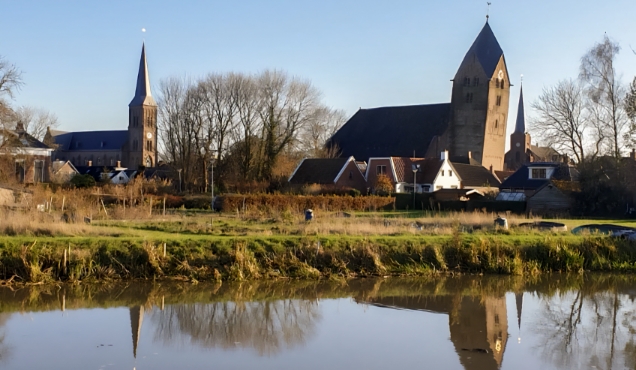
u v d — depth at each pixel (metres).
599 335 18.52
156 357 15.70
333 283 24.80
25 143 65.88
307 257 26.16
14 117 50.12
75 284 22.97
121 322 18.83
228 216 43.22
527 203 58.34
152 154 148.62
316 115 82.50
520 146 132.12
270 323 19.05
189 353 16.06
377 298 22.55
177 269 24.34
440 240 28.64
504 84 100.75
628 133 53.16
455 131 100.00
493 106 99.06
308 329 18.44
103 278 23.53
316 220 37.03
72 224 29.23
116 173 110.88
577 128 63.06
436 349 16.70
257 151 77.44
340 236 28.52
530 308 21.67
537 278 27.08
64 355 15.66
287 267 25.53
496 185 85.56
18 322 18.56
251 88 77.44
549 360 16.09
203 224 33.94
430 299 22.58
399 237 28.92
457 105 99.88
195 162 76.94
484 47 99.44
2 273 22.86
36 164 70.44
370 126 107.12
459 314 20.48
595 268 28.97
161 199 53.75
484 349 16.86
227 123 77.62
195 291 22.94
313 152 93.12
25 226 27.34
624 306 22.30
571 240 30.39
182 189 71.75
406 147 101.56
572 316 20.73
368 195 66.00
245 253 25.36
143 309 20.38
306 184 71.12
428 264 27.22
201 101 77.44
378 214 51.22
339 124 112.56
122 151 151.50
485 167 95.81
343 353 16.25
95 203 44.66
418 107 105.19
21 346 16.33
